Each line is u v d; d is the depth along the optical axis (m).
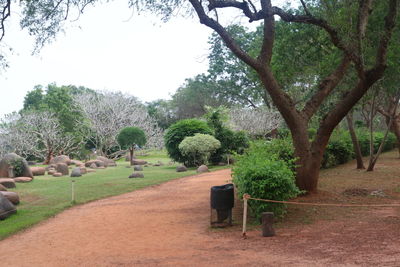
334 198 10.57
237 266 5.43
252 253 6.10
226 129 26.02
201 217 9.62
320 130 10.85
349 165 20.02
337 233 7.02
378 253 5.51
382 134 28.45
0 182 16.08
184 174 20.12
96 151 41.38
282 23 13.93
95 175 21.44
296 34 13.56
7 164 19.06
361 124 31.16
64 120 42.81
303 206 9.68
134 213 10.53
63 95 45.19
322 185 12.90
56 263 6.34
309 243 6.45
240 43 35.31
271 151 12.55
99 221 9.73
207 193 13.36
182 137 24.97
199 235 7.81
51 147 35.59
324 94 11.34
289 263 5.38
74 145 39.94
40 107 42.62
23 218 10.29
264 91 34.66
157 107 59.94
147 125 42.09
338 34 9.65
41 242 7.88
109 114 39.59
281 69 13.84
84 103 39.44
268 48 10.47
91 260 6.39
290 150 12.57
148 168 25.66
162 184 16.77
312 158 10.84
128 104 40.59
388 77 13.23
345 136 21.62
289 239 6.86
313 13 12.33
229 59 38.41
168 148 25.47
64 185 16.98
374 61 11.46
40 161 40.81
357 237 6.58
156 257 6.31
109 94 41.06
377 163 20.59
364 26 9.69
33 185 17.34
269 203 8.23
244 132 26.56
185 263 5.80
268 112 34.38
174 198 12.74
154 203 11.98
